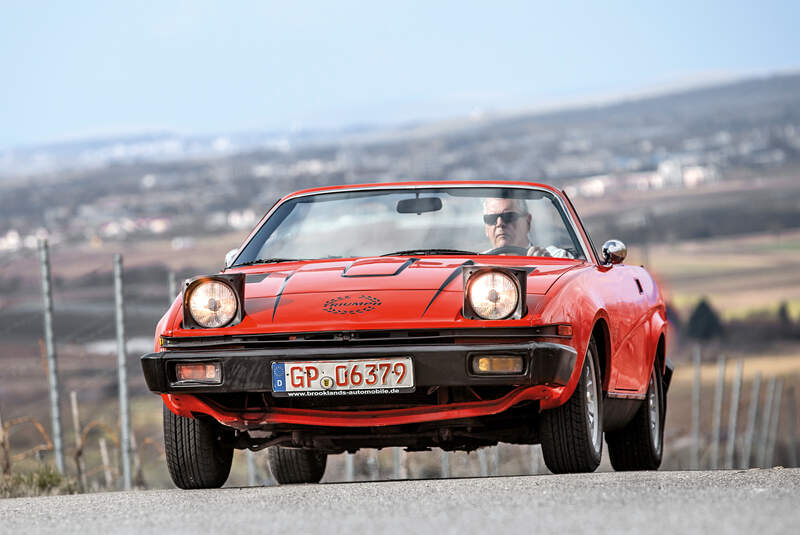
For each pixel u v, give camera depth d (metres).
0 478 32.25
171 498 18.66
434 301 19.86
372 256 22.84
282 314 19.92
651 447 26.41
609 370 22.31
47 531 14.67
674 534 12.09
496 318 19.50
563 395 19.83
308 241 23.61
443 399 20.03
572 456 20.59
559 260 22.53
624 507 14.30
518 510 14.41
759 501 14.47
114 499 19.23
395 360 19.20
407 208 24.02
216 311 19.98
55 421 36.25
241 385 19.59
